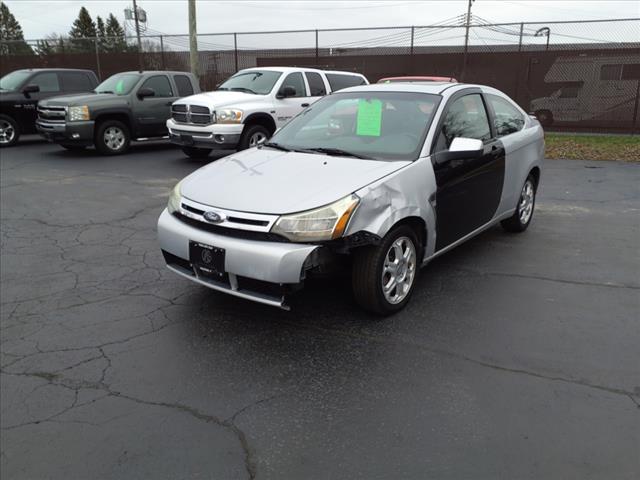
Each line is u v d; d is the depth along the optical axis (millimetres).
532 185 6148
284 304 3430
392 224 3691
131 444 2660
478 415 2838
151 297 4387
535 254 5391
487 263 5121
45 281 4742
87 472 2486
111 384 3168
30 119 13820
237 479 2422
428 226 4105
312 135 4762
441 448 2596
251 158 4414
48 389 3129
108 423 2820
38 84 13828
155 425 2799
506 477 2406
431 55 17641
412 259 4086
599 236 6016
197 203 3750
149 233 6195
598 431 2699
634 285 4582
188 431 2748
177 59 20422
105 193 8250
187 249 3705
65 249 5625
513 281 4668
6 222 6645
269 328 3826
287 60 19109
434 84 4992
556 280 4691
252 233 3451
